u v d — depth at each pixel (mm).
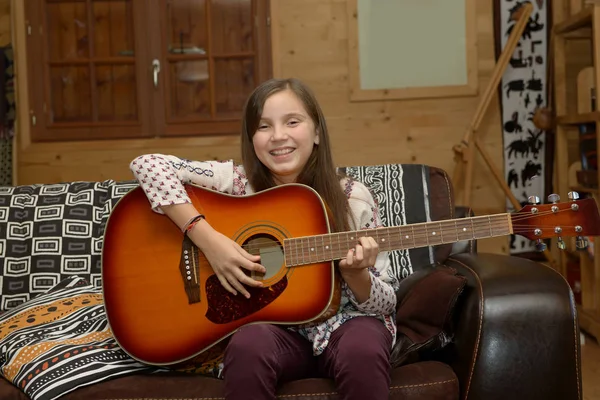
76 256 2006
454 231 1521
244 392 1323
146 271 1534
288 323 1467
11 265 1998
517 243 3488
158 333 1502
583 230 1495
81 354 1513
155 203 1525
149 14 3455
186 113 3533
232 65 3508
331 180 1641
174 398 1406
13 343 1617
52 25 3502
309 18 3451
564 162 3299
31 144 3504
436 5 3420
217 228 1538
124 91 3521
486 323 1480
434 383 1441
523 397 1454
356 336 1423
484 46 3447
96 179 3502
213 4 3477
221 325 1483
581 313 3088
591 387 2395
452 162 3490
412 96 3455
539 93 3467
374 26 3441
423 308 1625
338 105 3486
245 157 1682
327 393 1404
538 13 3424
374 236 1507
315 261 1492
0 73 3414
